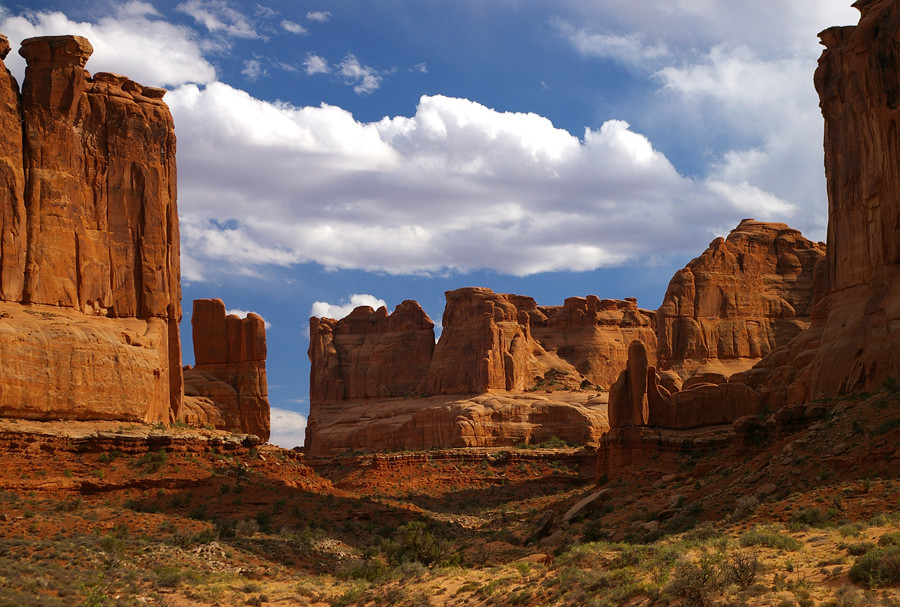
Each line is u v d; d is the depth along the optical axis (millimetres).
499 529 78000
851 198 73250
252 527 62156
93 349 69438
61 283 72438
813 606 31125
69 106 74312
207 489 66688
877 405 59094
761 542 40500
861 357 65188
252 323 93625
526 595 40281
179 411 79438
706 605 33219
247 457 73125
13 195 70438
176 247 80812
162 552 54750
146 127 79438
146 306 77562
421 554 56500
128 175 78250
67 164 74062
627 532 60562
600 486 81000
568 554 47594
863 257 70812
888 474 50406
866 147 70375
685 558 39281
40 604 42406
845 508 46281
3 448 62000
